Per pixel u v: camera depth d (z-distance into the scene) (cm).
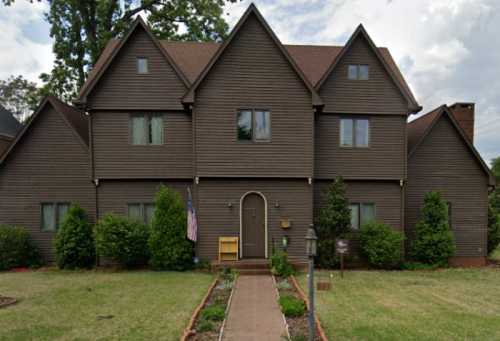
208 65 1133
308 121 1164
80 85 2050
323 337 530
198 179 1152
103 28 1992
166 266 1128
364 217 1283
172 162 1223
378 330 578
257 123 1159
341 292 842
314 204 1265
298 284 924
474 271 1171
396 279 1010
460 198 1355
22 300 757
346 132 1266
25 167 1281
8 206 1276
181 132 1226
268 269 1079
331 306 716
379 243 1162
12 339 537
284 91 1163
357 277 1031
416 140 1387
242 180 1177
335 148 1256
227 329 580
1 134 1591
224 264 1099
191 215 1109
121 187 1234
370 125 1265
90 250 1188
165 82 1210
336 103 1244
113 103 1194
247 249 1175
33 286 894
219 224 1165
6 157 1273
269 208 1177
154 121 1226
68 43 2014
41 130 1288
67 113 1358
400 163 1266
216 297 785
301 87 1168
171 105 1209
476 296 823
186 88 1209
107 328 583
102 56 1453
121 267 1179
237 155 1148
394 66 1468
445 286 927
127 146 1211
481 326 608
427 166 1352
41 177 1283
